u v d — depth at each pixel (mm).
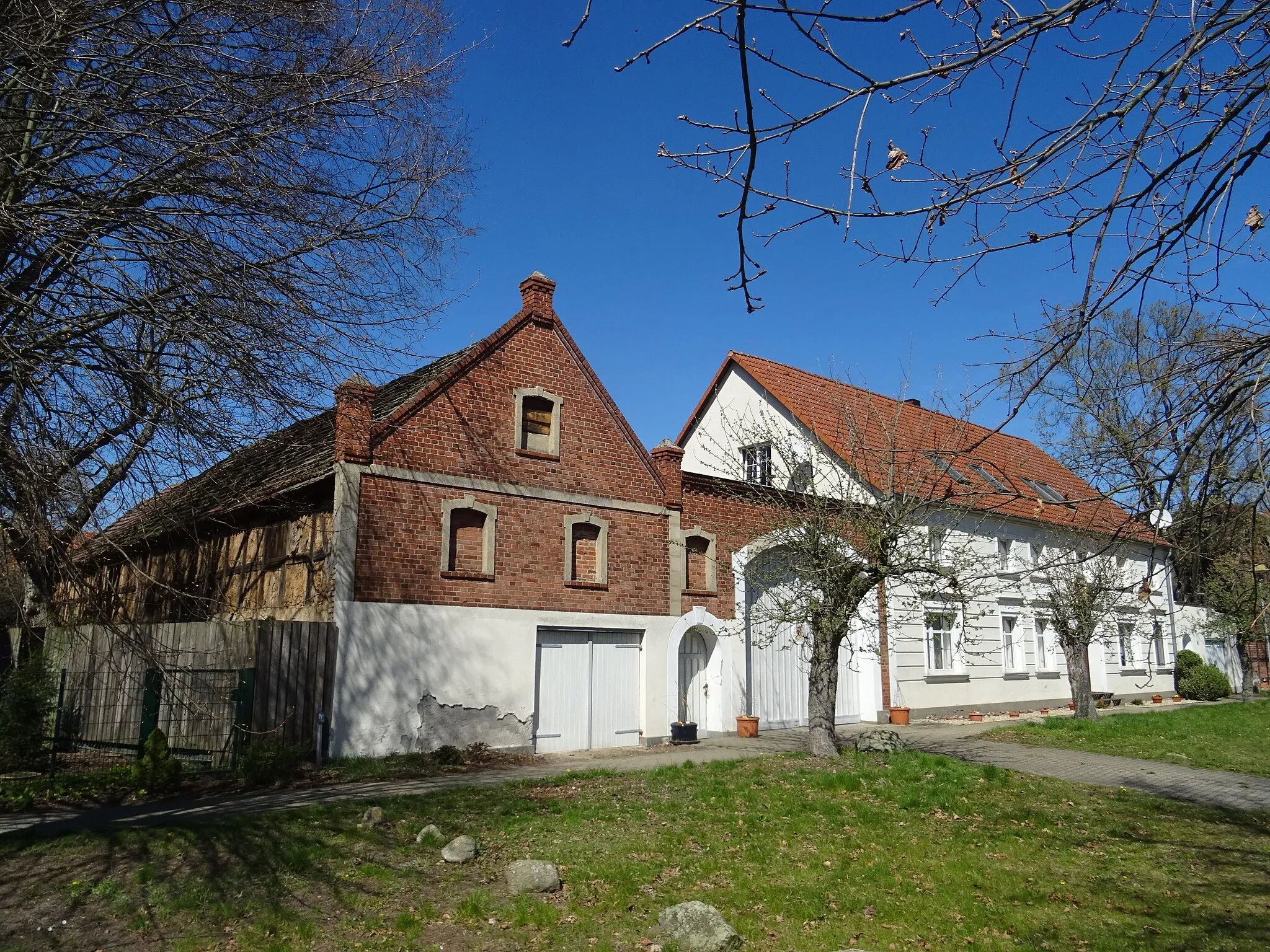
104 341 9586
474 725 15547
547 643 17031
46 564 9836
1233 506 4625
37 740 13148
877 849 9703
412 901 7836
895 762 14750
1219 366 4363
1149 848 9945
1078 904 8117
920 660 23828
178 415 9648
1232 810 12023
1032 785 13477
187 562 20219
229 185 10086
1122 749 18062
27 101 10047
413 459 15477
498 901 7844
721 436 26719
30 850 8672
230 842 9016
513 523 16641
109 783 12133
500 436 16734
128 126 9602
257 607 17062
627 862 8945
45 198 9727
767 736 19625
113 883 7883
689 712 19594
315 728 13906
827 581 15680
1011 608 27547
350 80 11031
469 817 10461
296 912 7500
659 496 19219
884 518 15500
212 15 10406
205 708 13242
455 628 15547
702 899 8062
